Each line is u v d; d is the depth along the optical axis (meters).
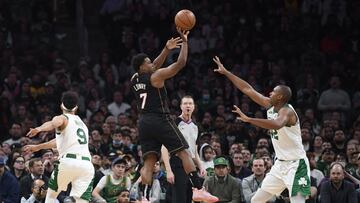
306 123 23.92
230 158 21.17
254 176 19.70
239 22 29.95
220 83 27.39
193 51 29.20
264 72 28.30
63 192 18.94
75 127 15.96
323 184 19.45
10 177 19.42
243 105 25.56
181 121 17.11
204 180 19.81
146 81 15.12
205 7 30.41
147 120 15.09
